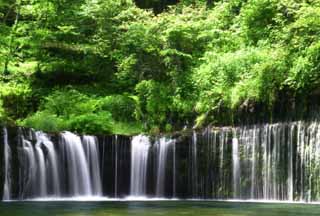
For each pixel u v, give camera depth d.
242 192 19.39
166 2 36.16
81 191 20.38
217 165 20.08
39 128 22.31
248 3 26.14
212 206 15.41
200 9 29.66
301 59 18.36
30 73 28.89
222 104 21.16
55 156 19.98
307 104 18.33
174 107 23.72
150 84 25.02
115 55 27.84
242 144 19.67
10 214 12.27
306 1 21.05
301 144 18.06
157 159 20.89
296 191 18.00
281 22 21.72
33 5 29.42
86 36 29.80
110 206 15.25
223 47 25.64
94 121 23.08
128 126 24.62
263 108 19.61
